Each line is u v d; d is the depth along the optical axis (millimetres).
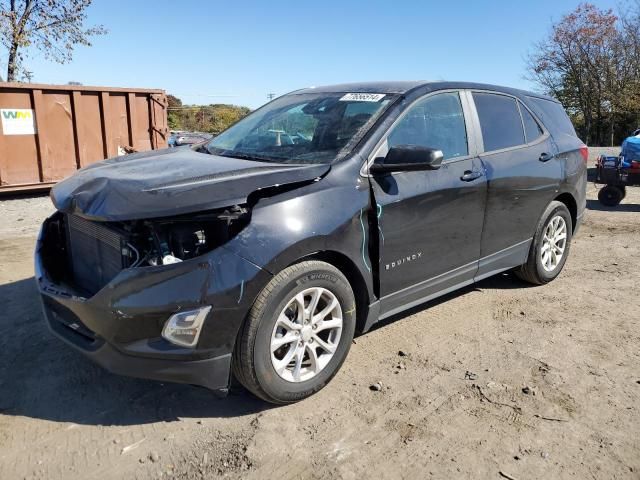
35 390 3320
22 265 5695
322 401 3240
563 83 33938
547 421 3059
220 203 2814
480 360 3758
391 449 2809
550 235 5203
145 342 2752
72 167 9984
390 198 3459
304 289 3062
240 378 2990
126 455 2742
